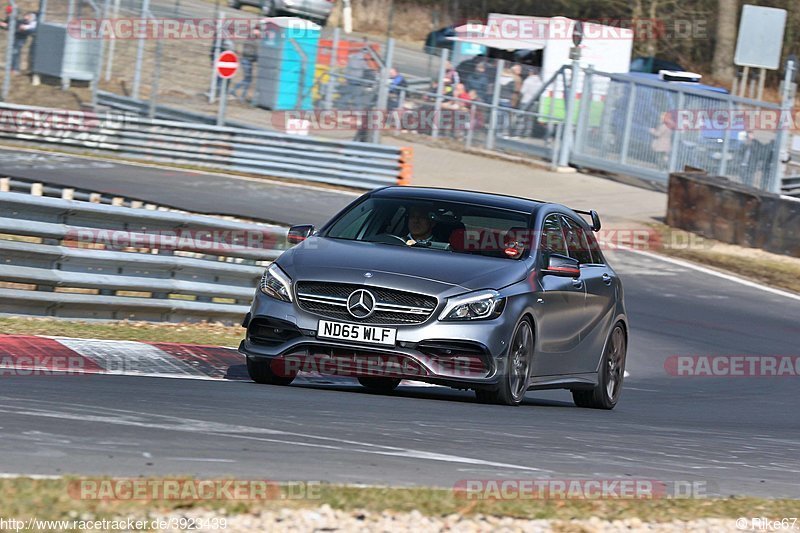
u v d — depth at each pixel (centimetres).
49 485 1593
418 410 2725
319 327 2817
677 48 16038
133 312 3941
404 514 1636
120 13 11525
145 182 7819
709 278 6725
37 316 3675
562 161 10056
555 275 3188
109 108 10675
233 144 8862
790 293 6600
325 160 8750
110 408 2292
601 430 2789
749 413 3881
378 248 3017
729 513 1881
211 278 4206
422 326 2781
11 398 2300
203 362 3375
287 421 2339
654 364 4878
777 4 15975
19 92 10975
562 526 1675
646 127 9662
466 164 9925
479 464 2086
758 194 7450
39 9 11225
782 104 8925
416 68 11131
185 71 10919
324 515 1589
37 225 3612
